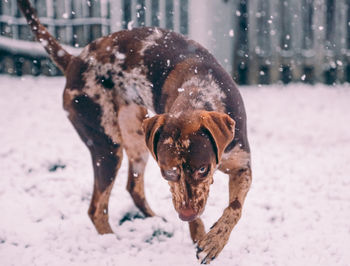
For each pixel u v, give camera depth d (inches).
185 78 123.6
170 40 135.3
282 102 378.9
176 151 95.7
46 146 235.5
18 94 361.4
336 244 133.3
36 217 158.2
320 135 272.7
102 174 141.7
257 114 331.9
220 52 446.9
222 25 444.8
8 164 208.4
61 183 187.6
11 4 434.0
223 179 191.6
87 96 139.2
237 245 135.0
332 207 162.1
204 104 113.3
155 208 165.8
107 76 138.2
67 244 137.8
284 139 264.4
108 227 144.9
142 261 126.2
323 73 475.8
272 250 131.3
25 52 436.5
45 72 449.7
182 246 134.9
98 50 141.3
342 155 226.8
